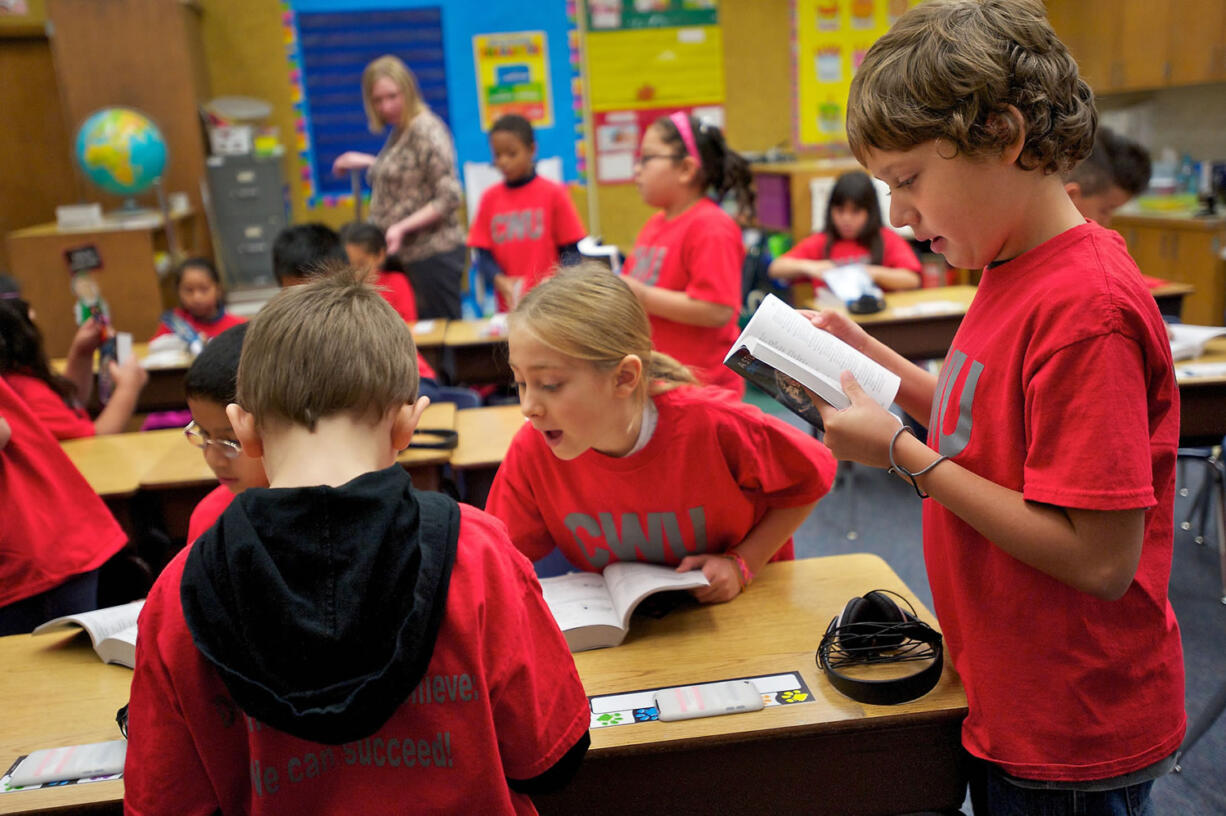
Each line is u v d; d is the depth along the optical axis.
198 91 5.38
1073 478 0.84
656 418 1.30
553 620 0.89
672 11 6.13
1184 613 2.59
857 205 3.99
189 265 3.77
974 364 0.96
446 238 4.36
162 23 5.08
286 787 0.75
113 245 4.67
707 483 1.33
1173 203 5.05
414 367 0.86
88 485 1.88
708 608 1.35
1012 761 0.97
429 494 0.82
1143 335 0.85
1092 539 0.85
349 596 0.70
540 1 5.96
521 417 2.60
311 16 5.75
